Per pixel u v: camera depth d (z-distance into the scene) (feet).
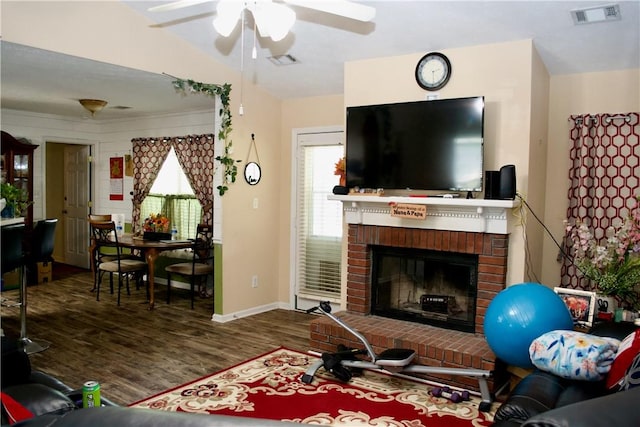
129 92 17.07
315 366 11.71
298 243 18.10
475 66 12.39
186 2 8.86
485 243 12.01
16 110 21.83
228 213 16.48
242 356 13.23
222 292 16.48
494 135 12.21
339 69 15.19
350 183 13.73
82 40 12.35
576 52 12.09
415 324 13.14
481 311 12.12
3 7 10.88
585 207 12.90
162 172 22.39
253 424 3.49
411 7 11.37
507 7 10.71
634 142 12.44
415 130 12.67
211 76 15.64
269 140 17.88
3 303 17.28
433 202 12.09
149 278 18.19
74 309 17.93
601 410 3.81
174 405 10.21
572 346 7.38
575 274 13.19
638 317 10.44
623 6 10.10
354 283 14.08
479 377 10.36
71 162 26.50
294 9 12.24
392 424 9.47
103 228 19.27
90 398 6.17
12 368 6.46
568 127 13.34
